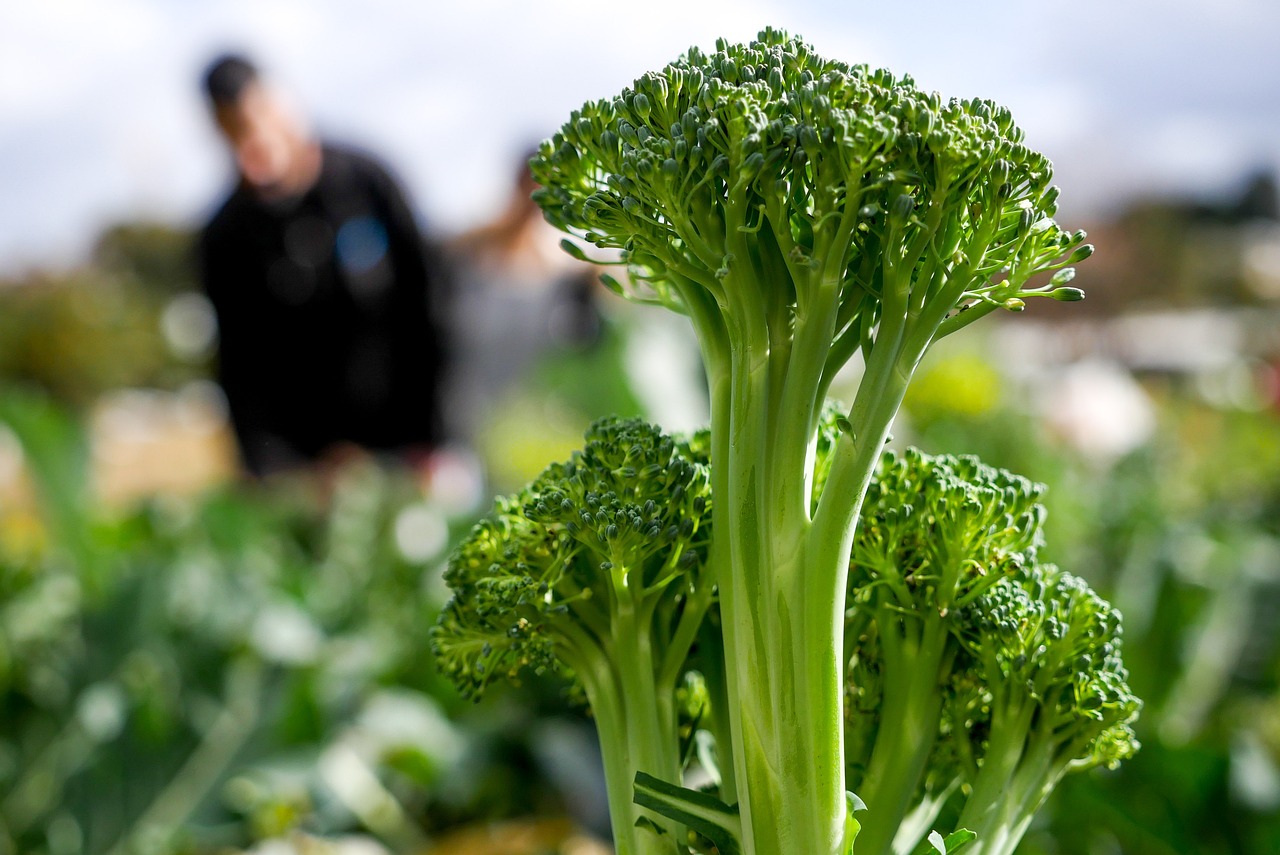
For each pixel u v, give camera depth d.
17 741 2.18
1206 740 1.73
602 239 0.78
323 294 4.83
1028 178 0.74
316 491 4.58
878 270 0.74
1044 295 0.75
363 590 3.04
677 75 0.73
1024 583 0.80
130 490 8.57
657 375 4.16
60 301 17.06
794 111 0.69
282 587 2.91
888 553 0.79
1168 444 4.89
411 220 4.90
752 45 0.77
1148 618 2.42
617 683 0.79
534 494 0.81
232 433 5.01
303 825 2.17
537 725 2.52
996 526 0.78
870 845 0.78
